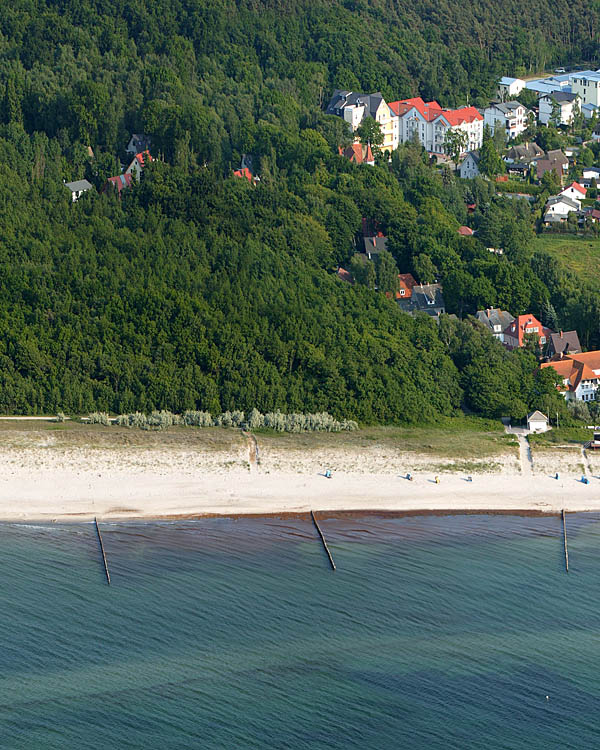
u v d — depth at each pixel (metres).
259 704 128.38
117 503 168.75
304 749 122.12
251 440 185.75
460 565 154.88
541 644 138.75
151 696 129.38
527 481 176.12
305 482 174.62
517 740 123.69
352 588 149.50
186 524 164.00
